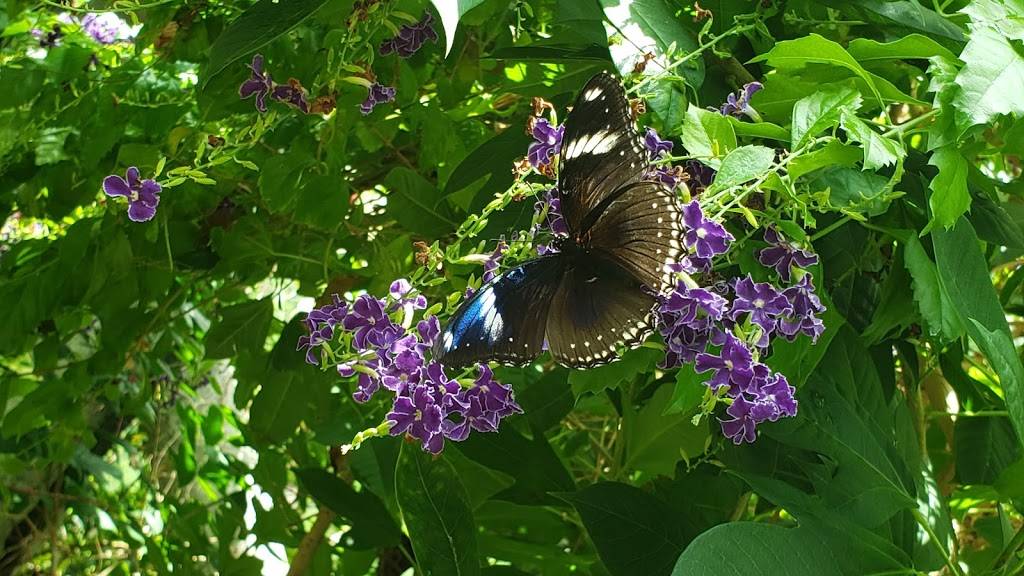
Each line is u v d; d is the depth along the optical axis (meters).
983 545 0.74
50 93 0.68
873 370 0.53
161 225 0.67
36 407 0.73
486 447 0.59
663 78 0.50
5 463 0.83
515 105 0.63
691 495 0.57
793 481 0.55
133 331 0.69
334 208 0.60
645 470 0.60
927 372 0.61
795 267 0.48
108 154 0.68
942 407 0.69
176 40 0.67
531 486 0.59
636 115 0.49
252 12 0.51
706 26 0.51
